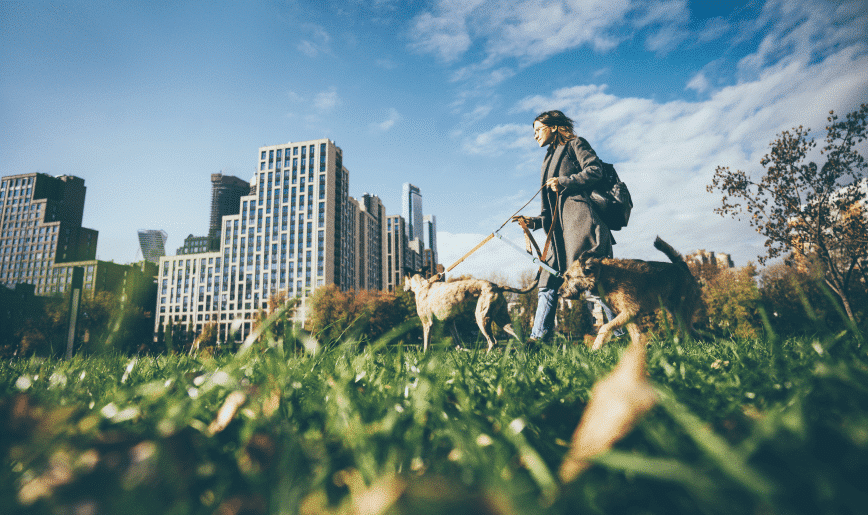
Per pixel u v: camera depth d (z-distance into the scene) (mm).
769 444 566
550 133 5977
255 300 108062
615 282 4156
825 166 16797
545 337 5742
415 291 6535
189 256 115812
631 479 624
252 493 610
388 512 428
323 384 1276
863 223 15281
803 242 15156
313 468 689
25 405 762
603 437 556
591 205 5426
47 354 2885
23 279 143000
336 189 117188
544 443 747
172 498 560
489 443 730
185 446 678
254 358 1552
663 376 1356
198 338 1938
